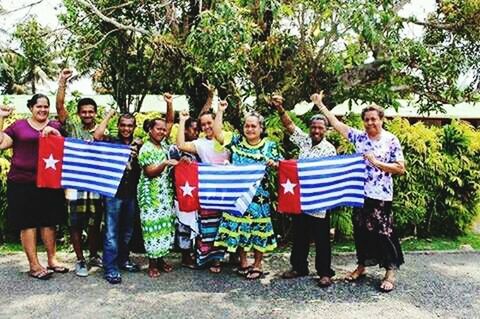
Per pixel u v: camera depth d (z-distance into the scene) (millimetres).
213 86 7211
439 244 7477
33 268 5594
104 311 4734
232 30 6051
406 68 7754
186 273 5805
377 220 5289
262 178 5496
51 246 5719
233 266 6082
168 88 8820
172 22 7746
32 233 5531
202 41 6090
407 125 7754
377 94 7734
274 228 7168
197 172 5590
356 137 5441
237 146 5641
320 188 5426
